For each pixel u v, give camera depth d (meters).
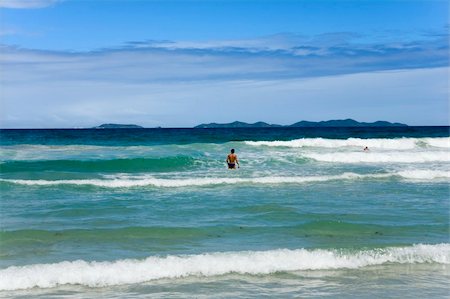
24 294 7.25
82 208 13.56
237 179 18.56
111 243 10.02
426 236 10.67
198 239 10.33
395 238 10.48
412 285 7.86
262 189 17.19
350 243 10.01
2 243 9.93
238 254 8.84
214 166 23.55
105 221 11.98
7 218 12.24
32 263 8.70
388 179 19.84
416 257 9.12
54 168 22.98
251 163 24.39
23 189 16.83
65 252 9.40
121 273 7.98
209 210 13.38
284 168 23.00
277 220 12.13
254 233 10.82
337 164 24.73
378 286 7.80
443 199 15.38
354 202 14.77
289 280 8.04
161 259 8.50
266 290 7.59
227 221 12.01
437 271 8.54
